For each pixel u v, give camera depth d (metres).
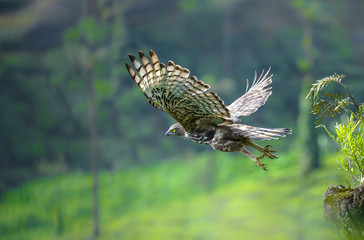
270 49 58.84
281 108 55.31
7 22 58.62
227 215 37.72
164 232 37.78
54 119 54.16
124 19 58.53
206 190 43.47
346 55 58.94
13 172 51.16
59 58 55.94
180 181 46.06
